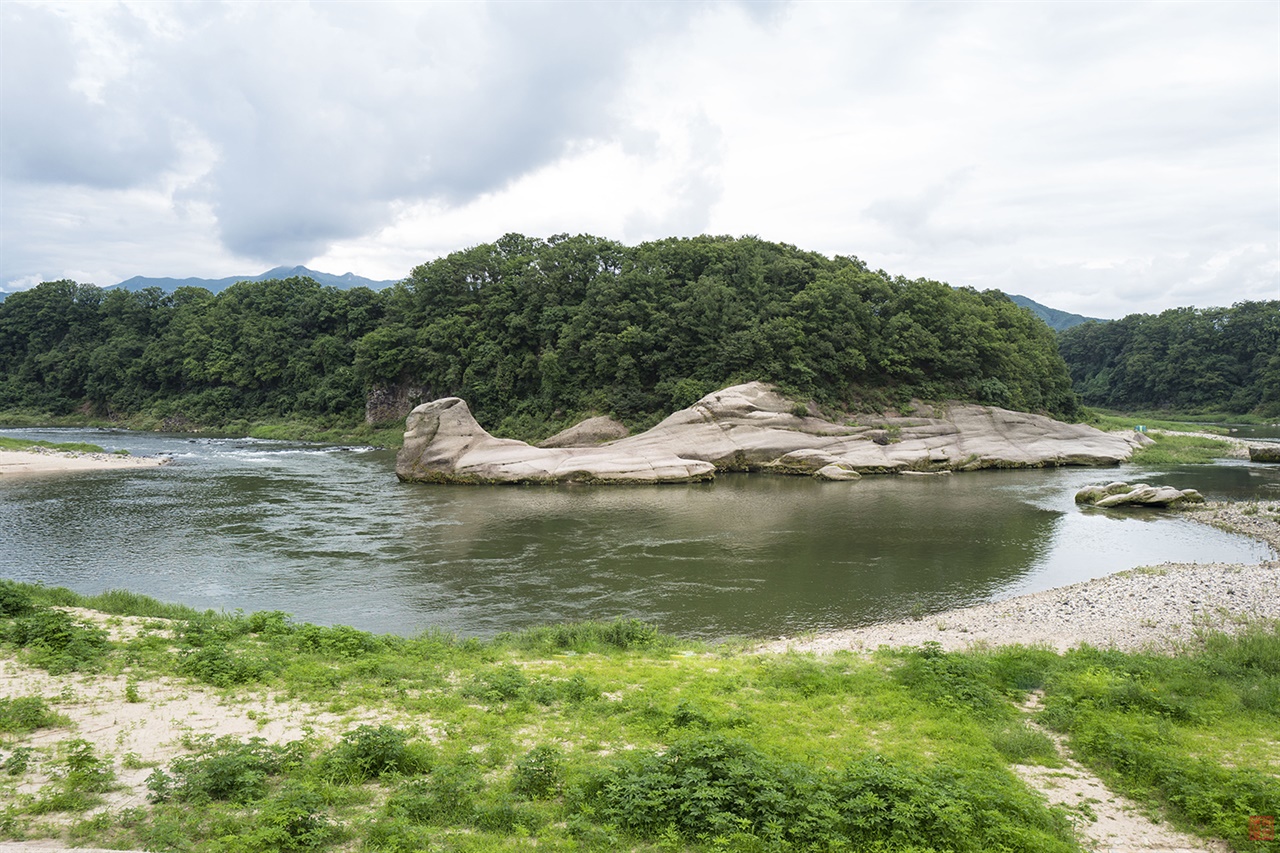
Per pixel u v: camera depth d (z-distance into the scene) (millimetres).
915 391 67000
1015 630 19922
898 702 13719
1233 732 12500
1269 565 26328
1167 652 17547
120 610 20047
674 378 68250
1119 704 13602
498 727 12242
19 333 111375
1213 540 32938
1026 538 33281
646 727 12234
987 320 76938
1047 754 11938
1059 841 8844
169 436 87500
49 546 30938
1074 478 52938
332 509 39969
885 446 58594
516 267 86875
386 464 60625
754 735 12000
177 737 11367
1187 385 126750
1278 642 16688
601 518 37688
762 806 9195
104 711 12328
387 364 86562
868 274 74312
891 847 8531
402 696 13695
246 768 9867
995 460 58625
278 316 102938
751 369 64938
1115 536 33719
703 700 13641
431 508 40500
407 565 28344
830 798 9289
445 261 88875
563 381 73500
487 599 24172
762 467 56250
